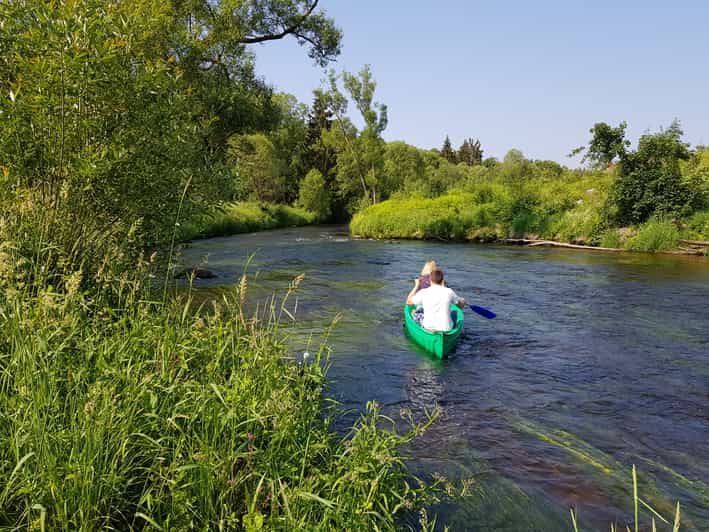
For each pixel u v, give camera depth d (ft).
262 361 13.05
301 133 163.43
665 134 63.72
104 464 8.11
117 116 17.70
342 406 16.15
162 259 20.02
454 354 22.22
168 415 9.74
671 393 17.93
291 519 8.00
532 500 11.37
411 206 97.76
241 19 59.11
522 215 76.64
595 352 22.58
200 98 54.08
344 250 65.31
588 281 40.22
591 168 69.15
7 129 14.64
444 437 14.44
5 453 8.24
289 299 32.12
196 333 13.41
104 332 12.63
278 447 9.96
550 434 14.76
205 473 8.51
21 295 11.24
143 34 18.79
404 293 35.40
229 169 25.58
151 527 8.05
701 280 40.14
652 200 63.21
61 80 15.02
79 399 9.14
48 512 7.48
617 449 13.92
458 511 10.78
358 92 139.54
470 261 53.21
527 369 20.39
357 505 8.85
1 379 9.66
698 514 11.00
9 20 15.87
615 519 10.77
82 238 16.17
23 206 14.21
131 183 17.80
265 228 123.54
